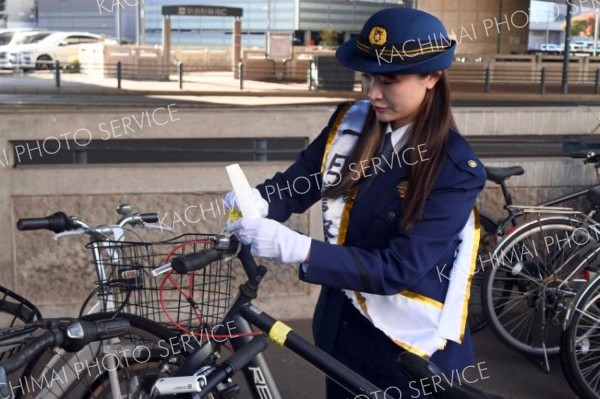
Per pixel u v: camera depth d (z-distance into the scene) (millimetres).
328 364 2111
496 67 25578
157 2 37781
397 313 2295
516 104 19641
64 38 28891
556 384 4184
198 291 2924
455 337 2289
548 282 4316
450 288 2301
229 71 31203
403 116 2232
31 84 21922
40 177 4492
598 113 5141
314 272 2111
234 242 2199
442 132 2199
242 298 2309
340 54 2281
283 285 4777
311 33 42656
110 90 20609
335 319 2438
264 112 4629
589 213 4504
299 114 4660
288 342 2168
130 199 4574
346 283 2131
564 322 3795
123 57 26031
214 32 37812
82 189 4523
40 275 4578
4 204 4484
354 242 2316
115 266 2672
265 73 27609
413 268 2139
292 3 41844
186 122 4539
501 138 5422
